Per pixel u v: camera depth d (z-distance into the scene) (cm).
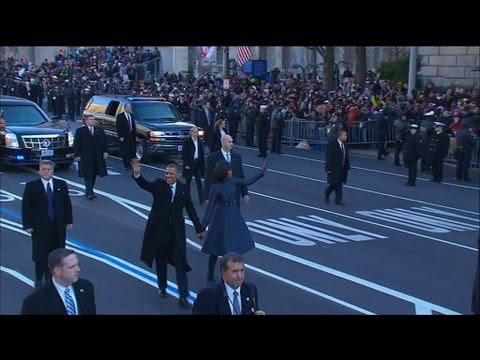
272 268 1029
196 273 1005
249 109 2677
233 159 1100
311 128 2623
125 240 1177
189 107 3108
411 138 1823
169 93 3388
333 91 3141
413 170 1831
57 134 1850
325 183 1838
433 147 1912
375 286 950
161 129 2033
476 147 2184
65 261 501
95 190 1616
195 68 4859
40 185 864
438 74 3294
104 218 1338
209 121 2392
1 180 1717
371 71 3756
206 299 531
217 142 1712
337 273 1010
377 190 1772
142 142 2052
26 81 4203
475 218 1452
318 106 2700
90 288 524
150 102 2192
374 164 2270
